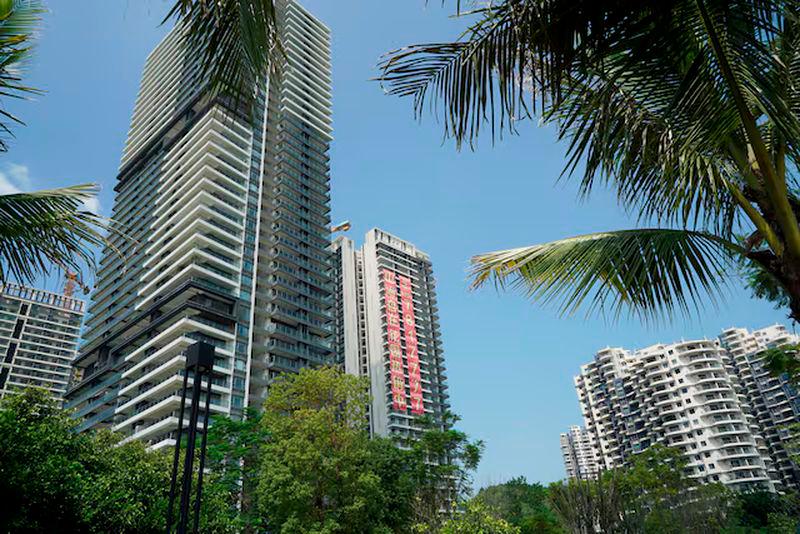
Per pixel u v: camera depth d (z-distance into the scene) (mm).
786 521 37500
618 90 4027
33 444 13836
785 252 3701
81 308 156250
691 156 3805
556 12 3104
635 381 125125
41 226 5500
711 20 3186
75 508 14320
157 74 110625
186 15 3258
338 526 26469
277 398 32031
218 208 80812
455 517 22422
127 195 98312
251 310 75688
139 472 18656
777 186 3594
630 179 4367
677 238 4164
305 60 110375
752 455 101938
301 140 101750
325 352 83812
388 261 130250
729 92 3316
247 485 34062
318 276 90625
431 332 130625
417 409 112062
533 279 4324
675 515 20875
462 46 3635
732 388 112688
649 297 4129
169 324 73125
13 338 141500
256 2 3227
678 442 108875
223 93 3332
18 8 5246
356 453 29375
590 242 4270
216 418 36438
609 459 131750
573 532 10844
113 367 76250
